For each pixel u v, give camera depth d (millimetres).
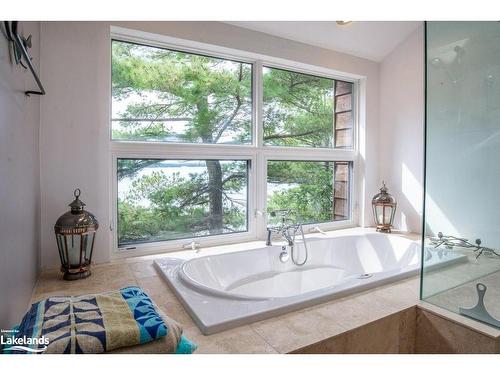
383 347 1284
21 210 1197
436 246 1450
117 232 2047
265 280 2242
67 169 1797
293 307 1315
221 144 2365
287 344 1082
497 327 1252
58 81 1755
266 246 2316
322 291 1437
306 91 2775
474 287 1424
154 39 2080
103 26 1869
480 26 1508
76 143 1815
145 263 1940
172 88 2193
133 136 2078
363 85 2986
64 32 1764
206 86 2312
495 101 1476
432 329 1354
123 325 850
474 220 1474
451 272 1447
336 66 2771
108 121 1905
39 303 977
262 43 2393
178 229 2250
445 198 1475
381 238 2674
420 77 2719
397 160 2939
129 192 2080
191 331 1158
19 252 1156
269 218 2586
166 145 2152
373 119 3035
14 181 1080
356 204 3072
